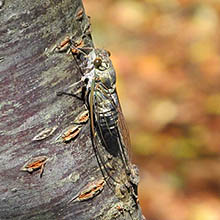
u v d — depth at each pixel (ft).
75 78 1.62
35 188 1.62
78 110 1.62
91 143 1.63
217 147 2.92
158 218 2.55
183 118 3.14
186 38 3.81
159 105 3.24
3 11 1.58
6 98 1.59
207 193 2.65
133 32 3.84
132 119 3.15
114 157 1.65
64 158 1.62
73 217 1.64
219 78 3.47
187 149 2.90
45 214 1.63
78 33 1.62
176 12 4.01
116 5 4.01
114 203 1.65
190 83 3.43
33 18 1.59
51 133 1.61
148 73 3.49
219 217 2.54
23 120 1.60
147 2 4.07
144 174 2.75
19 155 1.61
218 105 3.21
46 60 1.60
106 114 1.67
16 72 1.59
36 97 1.60
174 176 2.74
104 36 3.80
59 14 1.60
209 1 4.07
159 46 3.74
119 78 3.44
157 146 2.93
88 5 4.02
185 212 2.57
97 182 1.64
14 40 1.58
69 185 1.63
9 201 1.62
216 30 3.86
